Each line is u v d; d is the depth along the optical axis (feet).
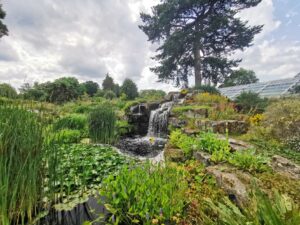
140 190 6.85
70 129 22.13
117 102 44.50
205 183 8.56
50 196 7.70
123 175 7.71
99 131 21.66
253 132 17.15
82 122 25.14
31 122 7.30
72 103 39.78
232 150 11.65
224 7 52.65
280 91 38.17
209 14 53.42
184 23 57.36
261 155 11.03
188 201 7.21
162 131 28.68
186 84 65.46
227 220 4.98
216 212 5.84
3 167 5.92
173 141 16.05
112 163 12.16
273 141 14.62
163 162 10.67
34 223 6.66
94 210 7.56
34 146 7.04
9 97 7.35
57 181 8.39
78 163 11.28
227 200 6.00
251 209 5.21
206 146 12.28
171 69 60.23
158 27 55.72
